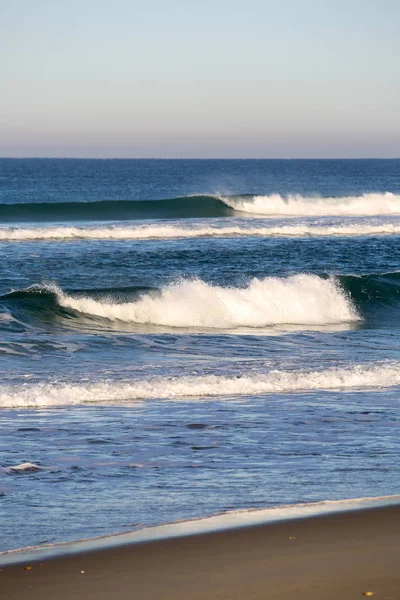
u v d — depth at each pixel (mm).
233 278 93000
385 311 81375
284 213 189125
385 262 113812
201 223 157625
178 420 37219
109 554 20406
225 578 18797
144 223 159375
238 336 65438
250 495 25969
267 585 18406
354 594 17875
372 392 44438
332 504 24750
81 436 34094
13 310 71375
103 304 73625
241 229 142500
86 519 23516
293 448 32500
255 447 32625
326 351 58906
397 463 30297
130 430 35250
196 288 77188
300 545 20906
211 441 33500
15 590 18188
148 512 24172
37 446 32406
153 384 44625
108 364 52000
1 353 55156
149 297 75125
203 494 26141
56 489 26750
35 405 40094
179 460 30594
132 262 104875
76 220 170625
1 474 28500
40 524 23062
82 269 99000
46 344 59250
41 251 113688
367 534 21766
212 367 50969
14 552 20672
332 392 44250
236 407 40188
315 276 83875
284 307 76938
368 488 26734
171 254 112375
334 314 78250
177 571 19234
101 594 18000
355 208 193750
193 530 22281
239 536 21672
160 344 60594
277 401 41719
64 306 73188
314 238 138500
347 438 34219
